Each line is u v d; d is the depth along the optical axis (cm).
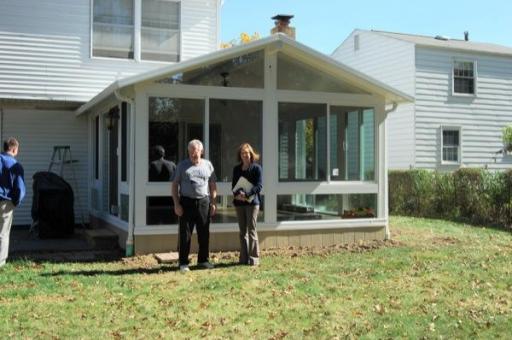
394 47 2194
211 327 569
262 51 1041
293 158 1059
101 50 1400
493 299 675
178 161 984
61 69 1370
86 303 648
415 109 2091
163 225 969
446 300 670
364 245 1073
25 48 1348
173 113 981
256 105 1037
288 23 1348
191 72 988
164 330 559
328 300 670
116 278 780
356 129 1109
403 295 693
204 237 861
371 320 593
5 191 845
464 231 1315
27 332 547
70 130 1473
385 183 1133
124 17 1419
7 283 750
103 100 1123
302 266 867
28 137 1441
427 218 1644
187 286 732
